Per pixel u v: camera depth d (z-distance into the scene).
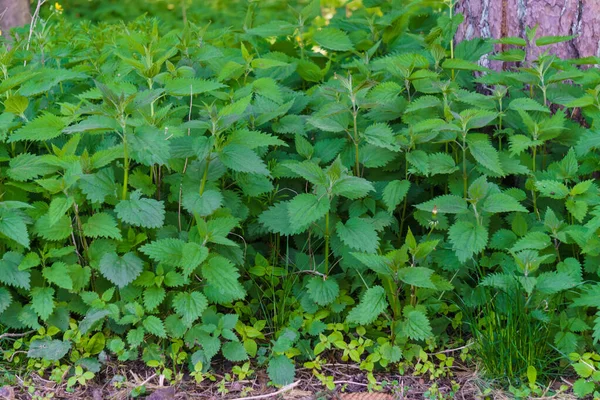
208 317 3.46
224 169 3.51
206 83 3.65
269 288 3.76
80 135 3.54
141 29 6.16
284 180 3.93
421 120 3.88
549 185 3.50
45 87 3.69
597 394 3.17
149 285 3.37
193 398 3.28
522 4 4.32
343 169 3.31
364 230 3.43
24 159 3.41
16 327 3.41
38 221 3.33
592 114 3.71
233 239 3.84
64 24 6.32
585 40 4.18
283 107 3.85
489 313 3.44
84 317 3.49
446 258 3.64
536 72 3.91
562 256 3.70
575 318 3.40
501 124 4.06
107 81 4.19
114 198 3.40
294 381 3.42
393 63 3.96
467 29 4.70
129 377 3.38
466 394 3.32
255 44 5.05
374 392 3.35
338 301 3.63
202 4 10.91
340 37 4.71
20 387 3.29
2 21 7.90
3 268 3.28
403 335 3.44
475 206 3.43
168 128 3.30
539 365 3.35
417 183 3.96
